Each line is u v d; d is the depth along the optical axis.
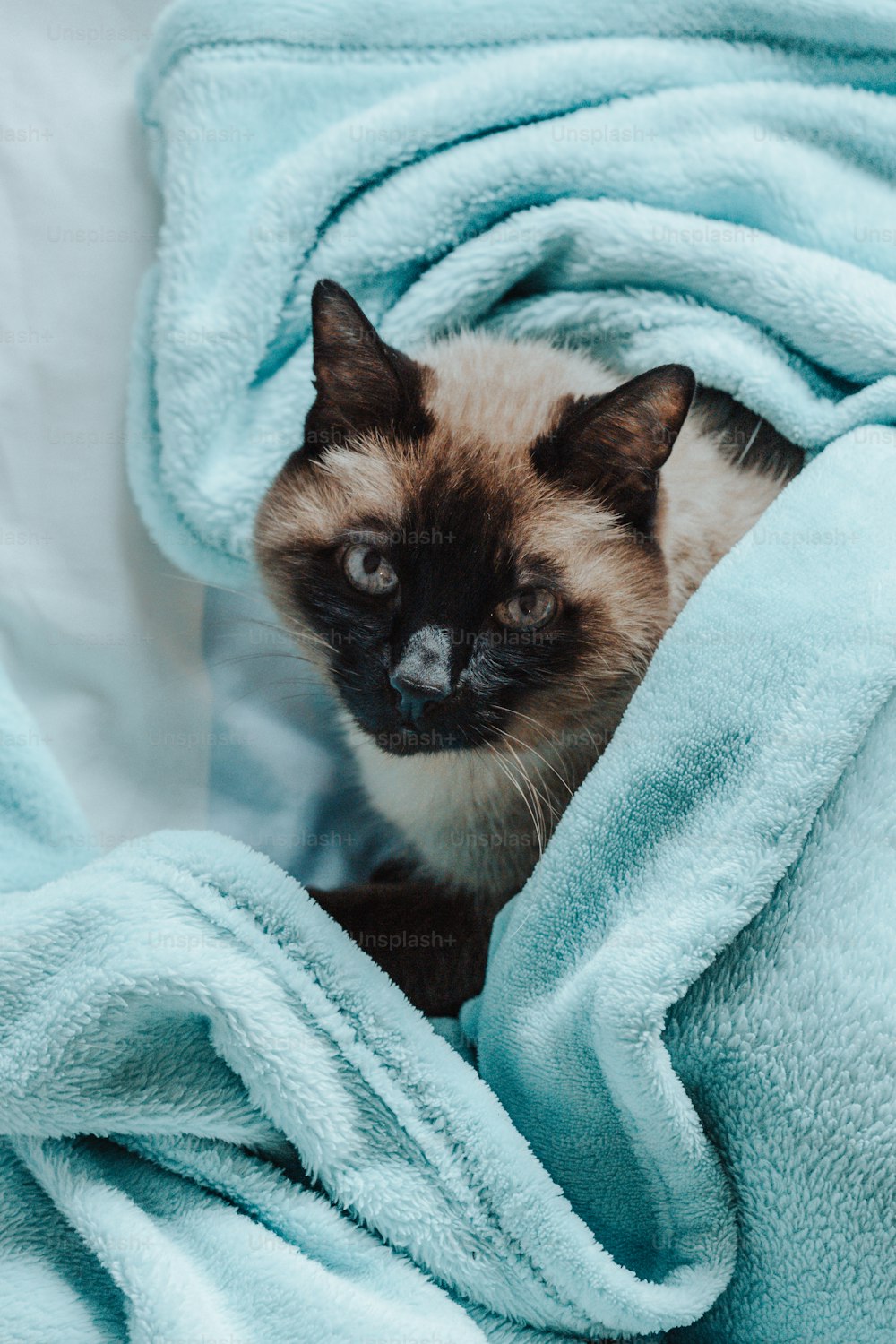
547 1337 0.52
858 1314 0.51
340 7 0.59
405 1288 0.51
